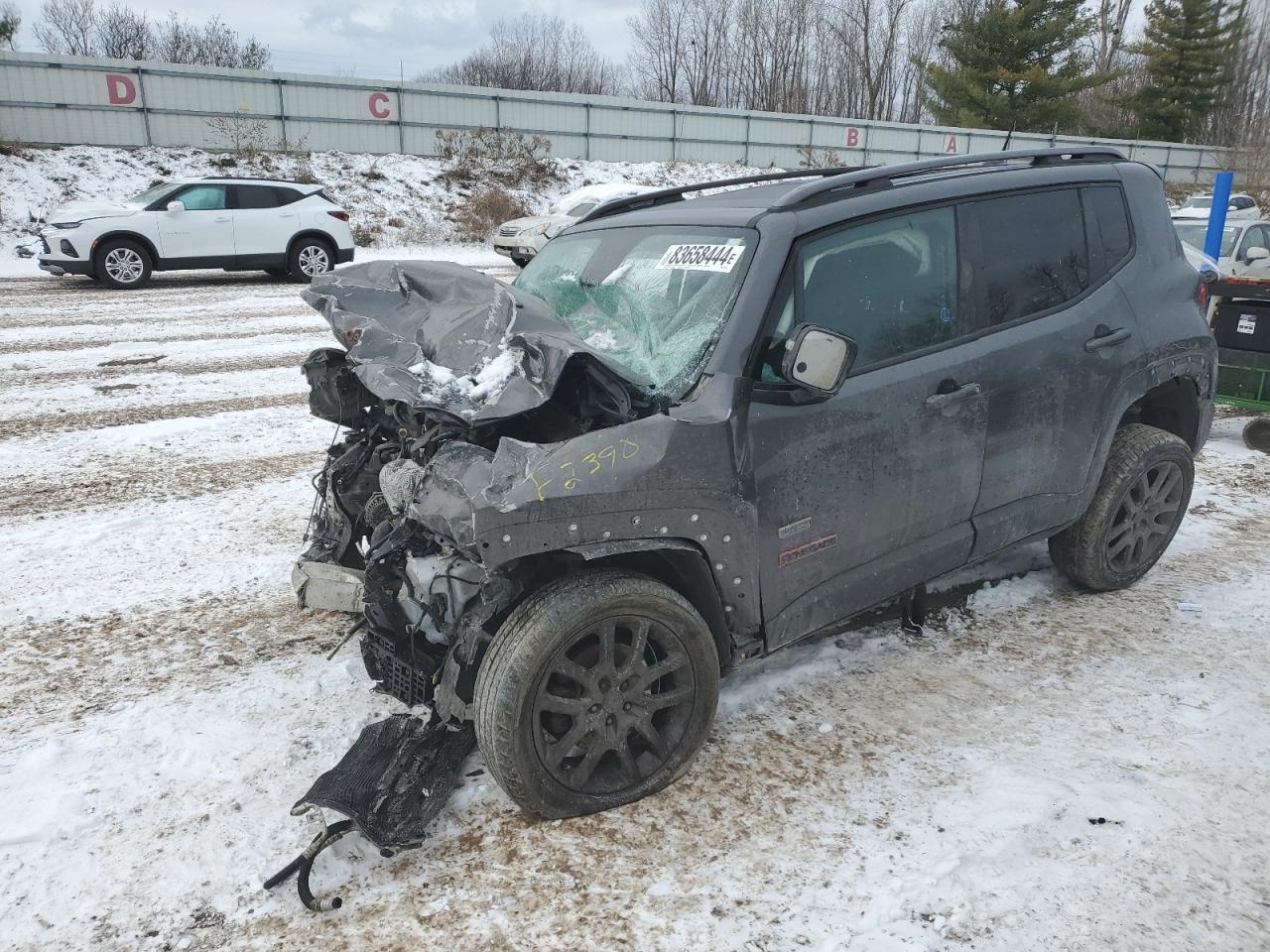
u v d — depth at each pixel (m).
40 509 5.57
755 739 3.20
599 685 2.74
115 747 3.18
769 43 56.97
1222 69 44.31
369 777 2.73
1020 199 3.69
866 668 3.67
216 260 16.53
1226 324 6.85
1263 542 4.96
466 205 28.17
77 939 2.35
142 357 10.03
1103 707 3.37
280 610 4.28
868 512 3.21
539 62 60.00
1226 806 2.81
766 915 2.41
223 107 27.94
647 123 34.78
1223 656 3.74
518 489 2.45
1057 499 3.85
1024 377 3.55
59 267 15.44
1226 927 2.35
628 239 3.65
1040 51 41.19
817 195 3.27
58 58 25.33
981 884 2.50
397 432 3.61
